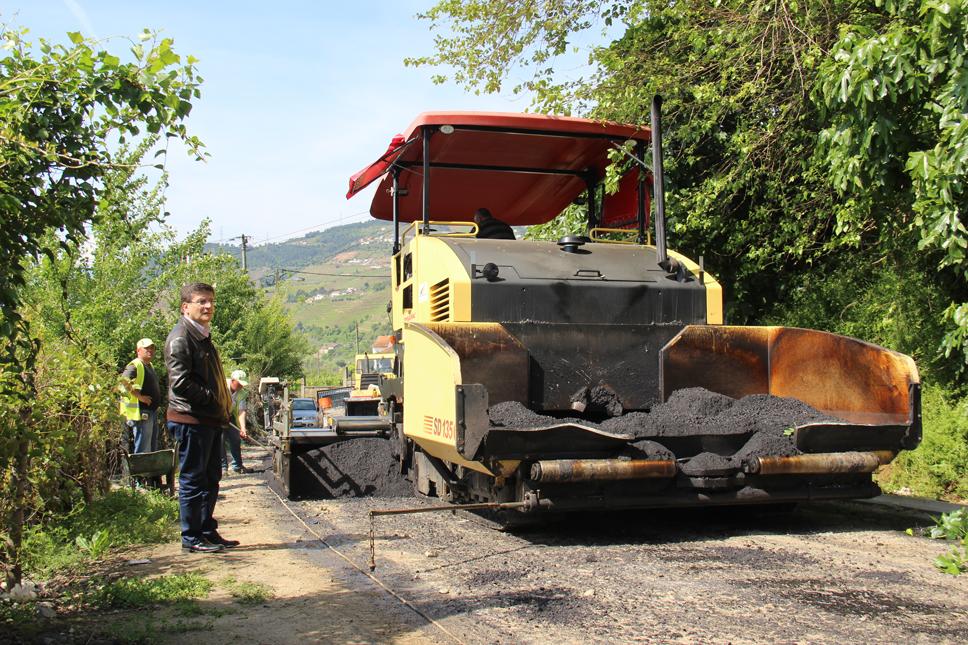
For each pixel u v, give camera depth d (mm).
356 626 4062
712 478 5930
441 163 9477
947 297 9086
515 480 5949
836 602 4340
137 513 7289
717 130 12062
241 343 29125
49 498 6219
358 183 9984
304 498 8711
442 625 4051
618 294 7152
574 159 9531
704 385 7172
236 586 4906
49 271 9195
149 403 9680
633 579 4883
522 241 7898
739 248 12039
